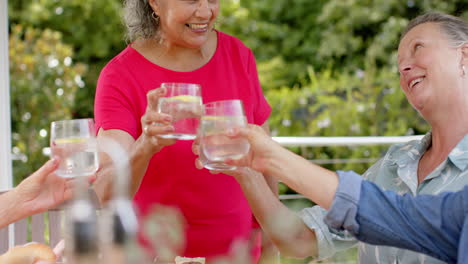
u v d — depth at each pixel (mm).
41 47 6859
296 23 9125
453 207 1056
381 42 8164
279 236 1497
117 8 8953
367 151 5727
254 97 1948
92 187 1181
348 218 1060
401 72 1525
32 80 6613
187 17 1628
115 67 1825
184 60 1835
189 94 1364
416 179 1502
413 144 1599
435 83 1439
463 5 7977
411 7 8406
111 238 874
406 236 1067
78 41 8977
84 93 8898
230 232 1827
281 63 8891
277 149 1117
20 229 1946
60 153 1173
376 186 1080
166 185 1785
